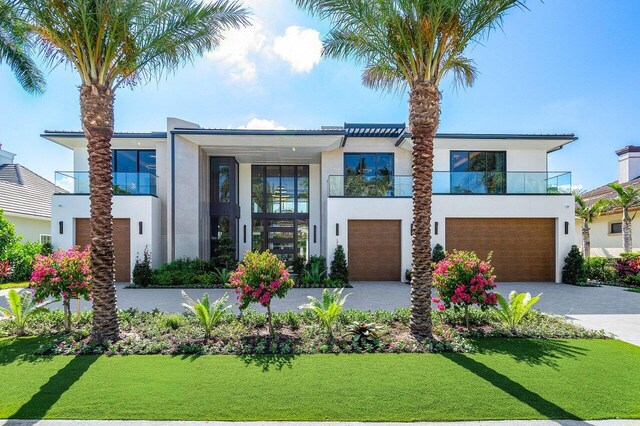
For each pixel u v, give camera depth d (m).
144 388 4.23
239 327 6.63
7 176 20.77
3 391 4.13
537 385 4.33
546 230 14.62
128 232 14.58
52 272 6.39
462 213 14.45
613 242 20.31
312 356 5.36
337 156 16.52
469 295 6.57
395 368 4.88
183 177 15.12
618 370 4.81
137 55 6.59
